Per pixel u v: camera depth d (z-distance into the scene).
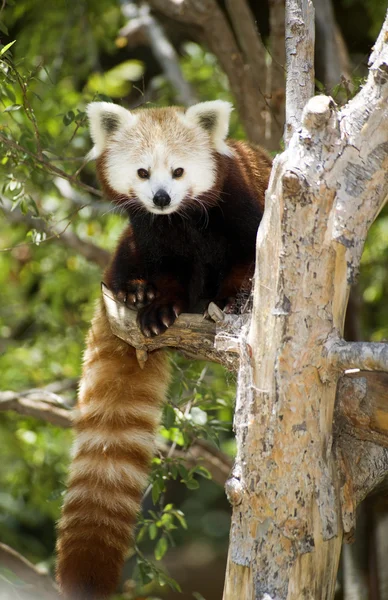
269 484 5.95
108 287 8.88
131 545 8.58
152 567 9.40
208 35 12.14
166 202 8.45
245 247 8.79
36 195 12.85
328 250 5.75
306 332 5.80
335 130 5.71
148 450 8.43
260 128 12.31
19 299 16.56
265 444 5.93
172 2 12.02
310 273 5.75
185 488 23.19
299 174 5.58
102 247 14.11
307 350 5.81
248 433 6.00
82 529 7.82
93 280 14.41
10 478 13.97
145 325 7.70
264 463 5.95
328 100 5.71
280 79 11.61
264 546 6.00
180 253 9.05
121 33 14.88
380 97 5.75
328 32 12.46
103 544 7.74
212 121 8.88
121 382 8.59
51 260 15.01
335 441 6.25
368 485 6.59
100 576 7.53
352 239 5.84
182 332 7.55
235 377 7.09
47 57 14.67
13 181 9.36
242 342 6.18
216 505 23.45
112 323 7.94
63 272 14.53
